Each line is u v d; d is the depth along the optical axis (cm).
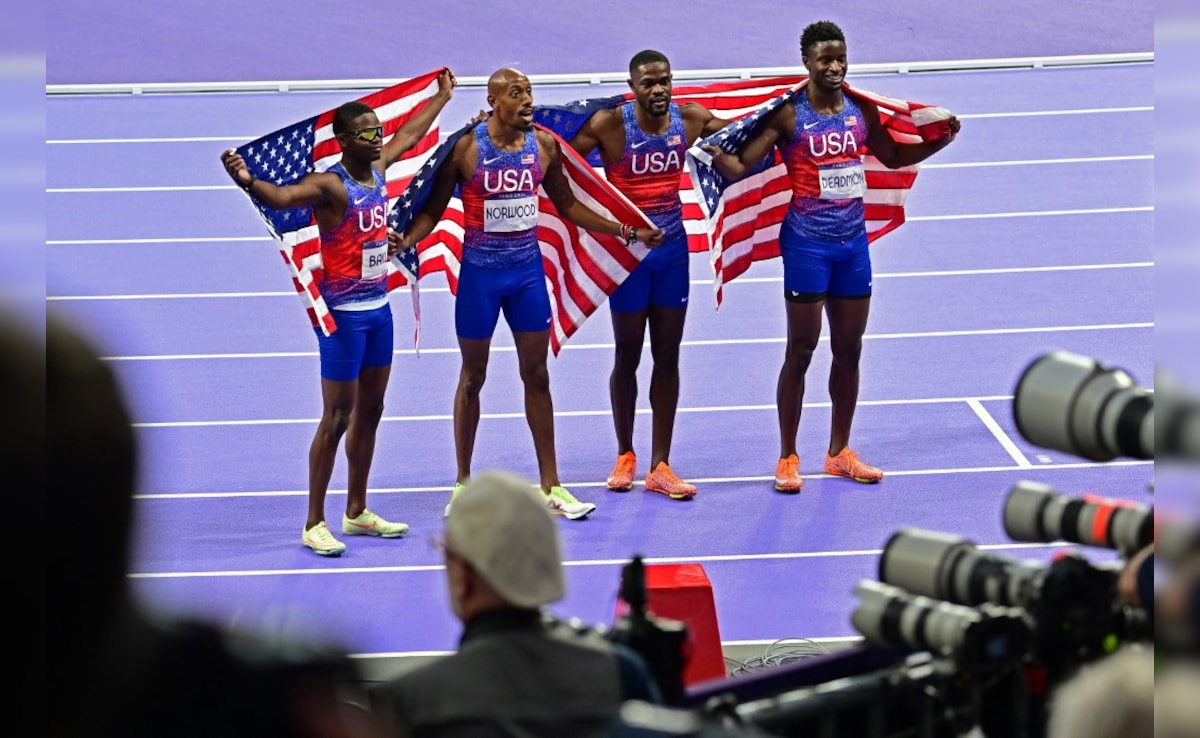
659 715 531
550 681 1035
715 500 3303
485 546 1053
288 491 3384
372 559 3045
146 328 4353
